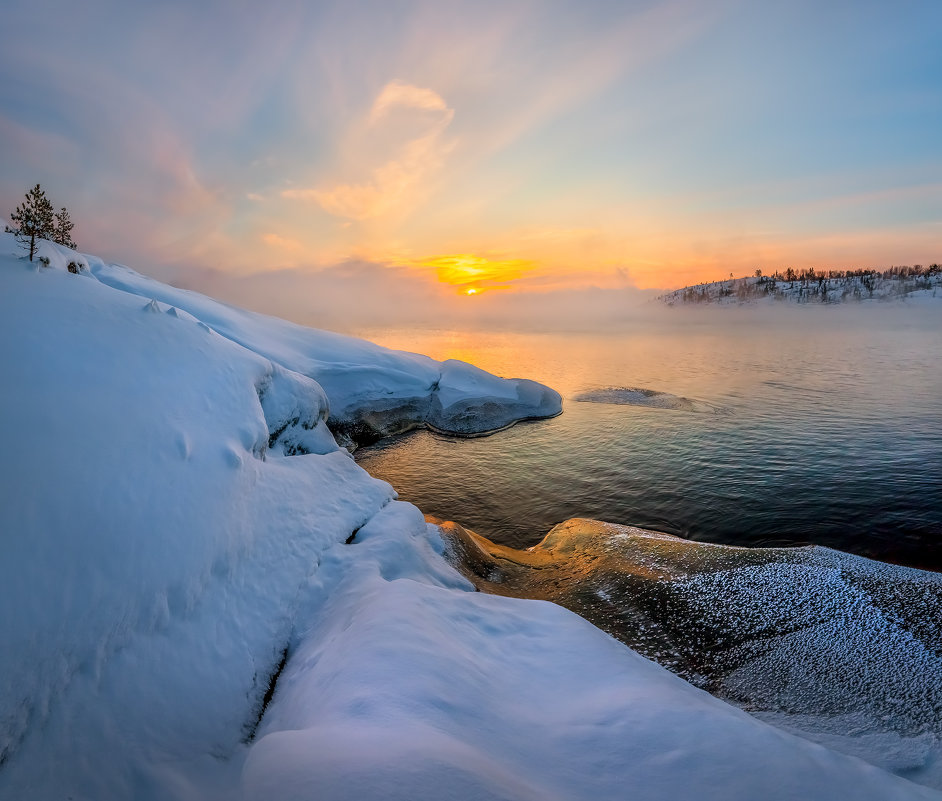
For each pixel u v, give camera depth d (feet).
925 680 22.76
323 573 28.43
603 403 109.40
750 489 56.39
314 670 19.30
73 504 18.81
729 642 26.58
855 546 42.65
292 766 10.50
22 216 38.17
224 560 23.63
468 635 22.54
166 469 23.35
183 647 19.80
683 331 402.52
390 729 12.51
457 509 54.85
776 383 128.98
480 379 101.76
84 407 22.75
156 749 16.29
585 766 13.47
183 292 80.02
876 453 67.26
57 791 13.92
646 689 18.17
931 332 308.81
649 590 31.91
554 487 60.29
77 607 16.92
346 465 40.91
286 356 77.97
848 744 19.56
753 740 14.16
